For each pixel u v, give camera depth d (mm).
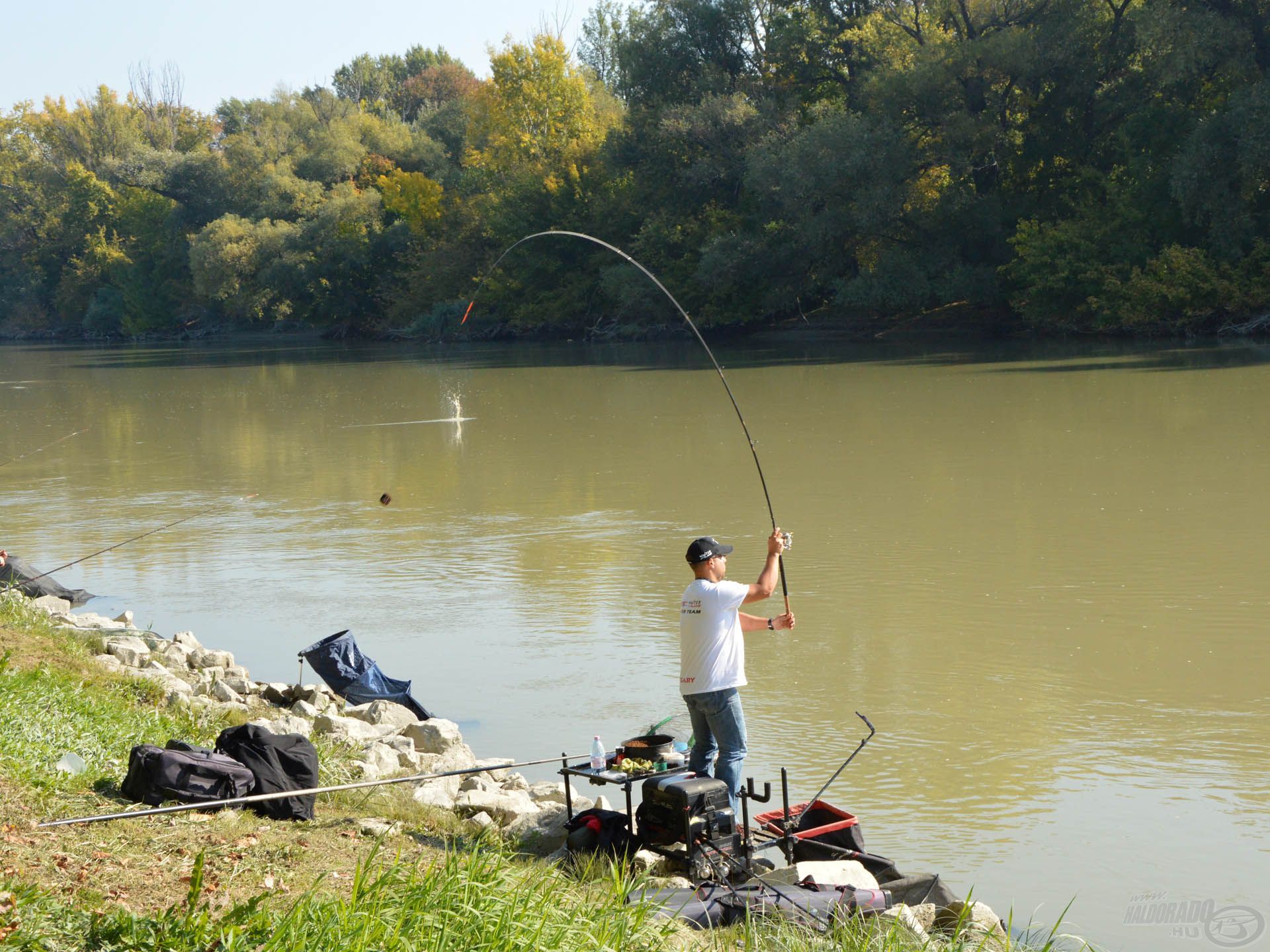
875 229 42875
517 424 24688
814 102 51125
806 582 10891
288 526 14602
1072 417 21328
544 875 4367
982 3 43562
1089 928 4852
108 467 20312
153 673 8031
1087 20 40375
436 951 3561
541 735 7445
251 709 7730
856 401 26078
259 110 94188
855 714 7473
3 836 4293
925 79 40969
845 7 49562
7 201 96375
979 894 5160
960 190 42812
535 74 62625
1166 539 11875
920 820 5926
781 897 4516
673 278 51750
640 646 9188
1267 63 35500
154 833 4578
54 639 8406
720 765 5465
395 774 6473
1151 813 5934
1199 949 4660
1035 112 42562
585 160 58875
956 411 23156
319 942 3459
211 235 75250
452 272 63688
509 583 11344
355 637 9781
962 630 9203
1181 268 35938
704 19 51344
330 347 64562
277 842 4641
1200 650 8500
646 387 32594
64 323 94438
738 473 17234
